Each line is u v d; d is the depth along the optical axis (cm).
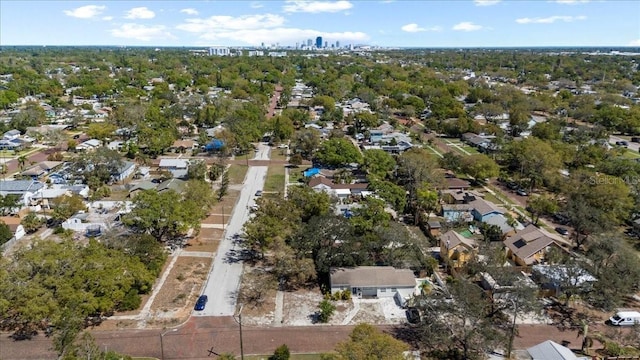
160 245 5712
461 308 4038
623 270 5034
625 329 4572
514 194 8606
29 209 7288
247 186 8850
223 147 10888
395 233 5603
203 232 6712
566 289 4903
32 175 8862
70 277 4366
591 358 4044
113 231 5834
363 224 5881
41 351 4066
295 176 9488
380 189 7494
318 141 10981
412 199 7662
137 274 4800
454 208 7312
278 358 3900
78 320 4022
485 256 5434
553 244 5759
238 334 4400
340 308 4869
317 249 5522
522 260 5706
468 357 3988
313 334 4419
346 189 8300
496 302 4562
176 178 8438
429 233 6688
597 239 5725
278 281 5400
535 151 8981
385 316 4753
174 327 4475
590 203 7138
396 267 5472
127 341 4244
